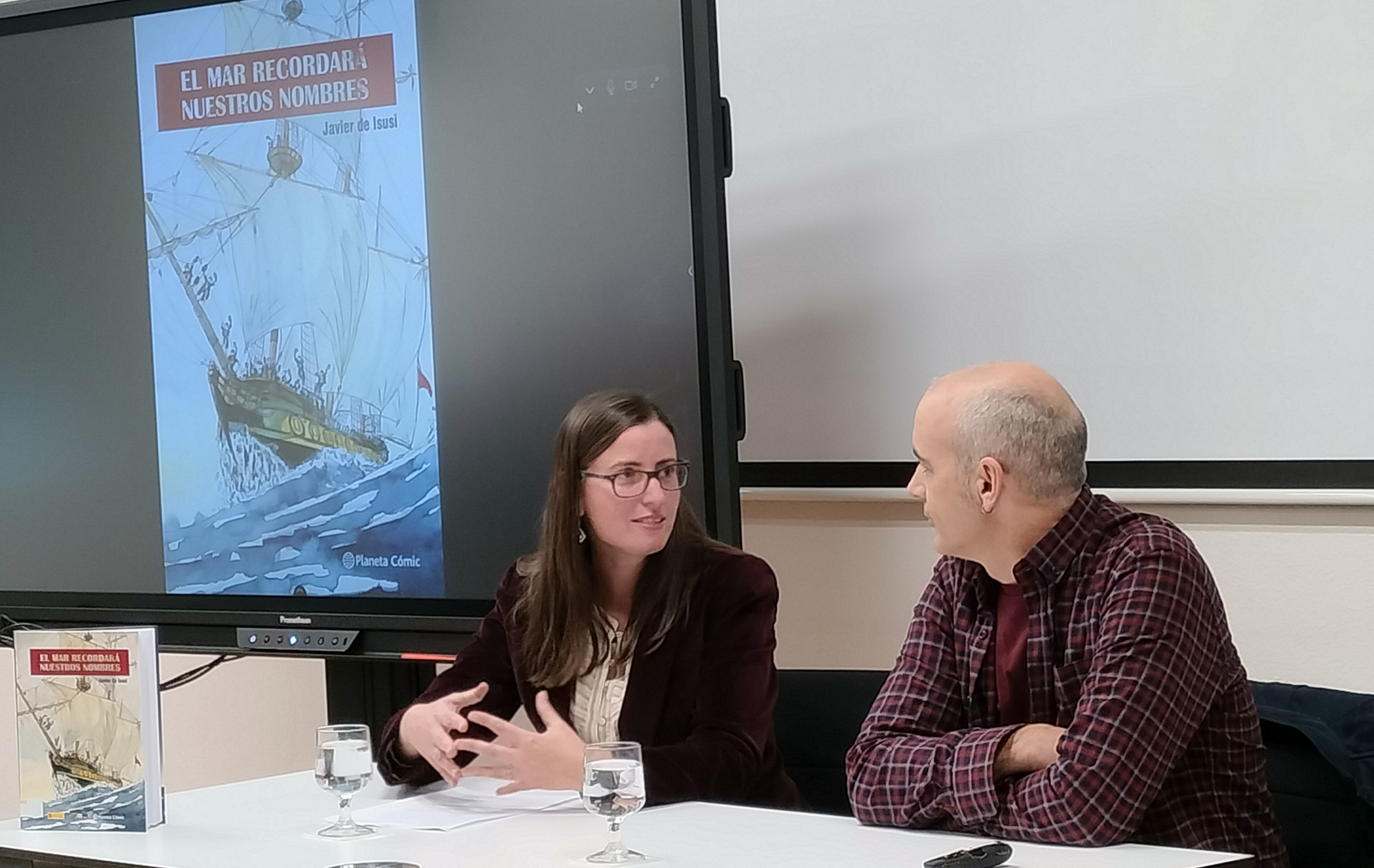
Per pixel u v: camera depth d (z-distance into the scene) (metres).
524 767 1.98
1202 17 2.73
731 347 2.85
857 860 1.60
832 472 3.16
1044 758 1.73
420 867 1.64
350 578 3.14
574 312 2.96
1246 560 2.72
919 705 1.94
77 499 3.40
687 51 2.84
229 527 3.25
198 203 3.28
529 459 2.99
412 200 3.10
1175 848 1.62
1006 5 2.94
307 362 3.18
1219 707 1.86
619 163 2.92
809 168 3.19
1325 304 2.62
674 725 2.21
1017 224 2.94
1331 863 2.01
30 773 2.00
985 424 1.84
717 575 2.25
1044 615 1.87
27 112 3.43
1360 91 2.57
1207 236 2.73
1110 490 2.84
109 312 3.36
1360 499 2.57
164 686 3.39
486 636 2.41
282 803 2.10
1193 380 2.75
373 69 3.13
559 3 2.97
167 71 3.30
